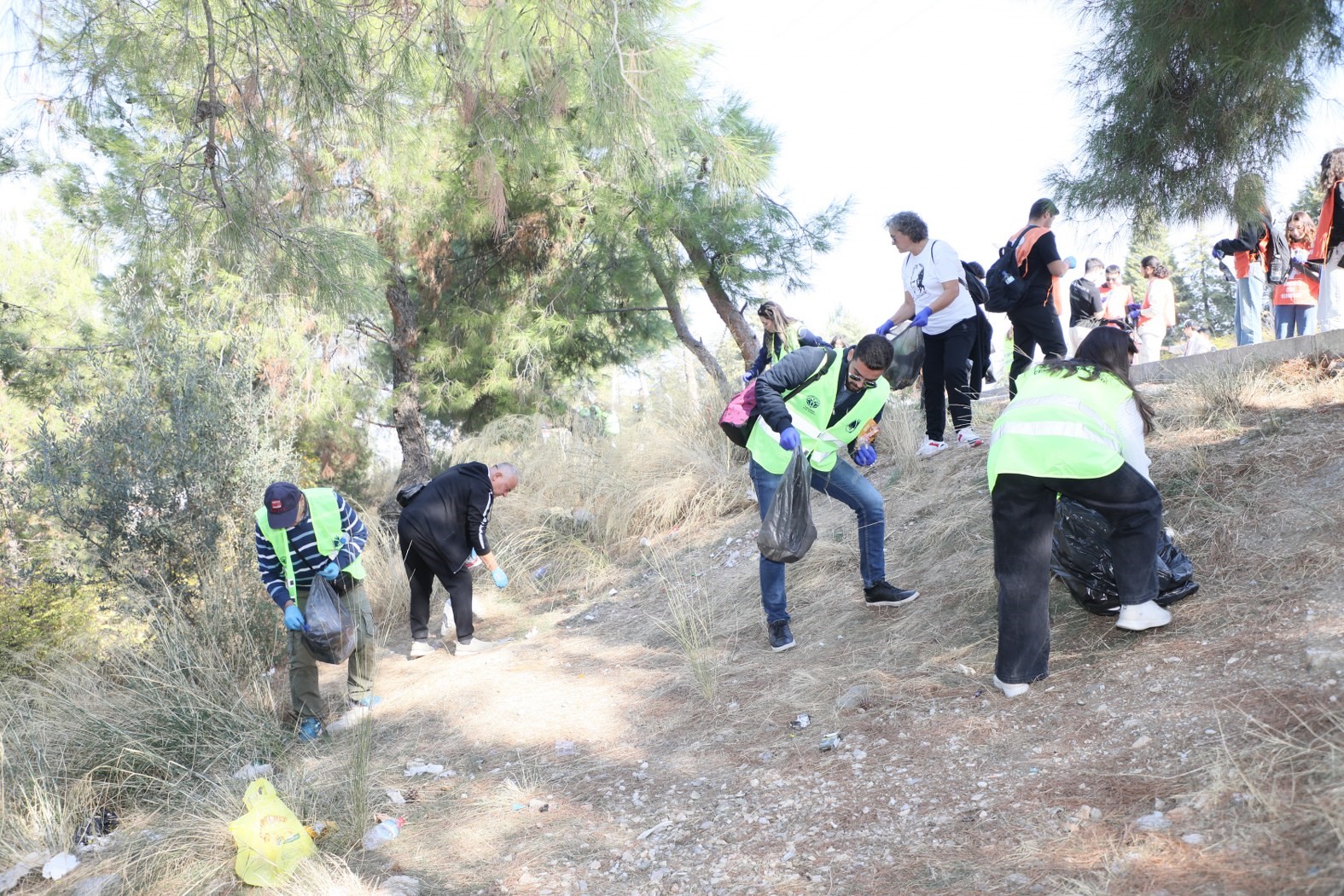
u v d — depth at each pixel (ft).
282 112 16.84
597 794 12.43
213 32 16.10
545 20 15.80
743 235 36.83
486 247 40.75
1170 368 21.79
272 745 15.62
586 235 39.40
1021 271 19.88
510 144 18.13
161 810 13.80
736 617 18.01
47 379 36.52
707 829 10.83
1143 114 13.98
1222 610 11.84
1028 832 9.04
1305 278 22.97
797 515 14.37
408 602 23.81
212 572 21.17
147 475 21.40
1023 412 11.65
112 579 21.07
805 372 14.47
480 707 16.34
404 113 18.43
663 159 17.81
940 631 14.61
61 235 39.29
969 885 8.53
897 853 9.38
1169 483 15.16
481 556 19.81
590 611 21.35
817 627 16.39
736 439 15.79
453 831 11.95
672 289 40.47
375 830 12.03
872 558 15.89
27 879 12.42
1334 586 11.28
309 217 18.04
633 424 29.45
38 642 19.99
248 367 24.11
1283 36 12.36
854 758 11.59
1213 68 13.32
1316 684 9.55
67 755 14.88
